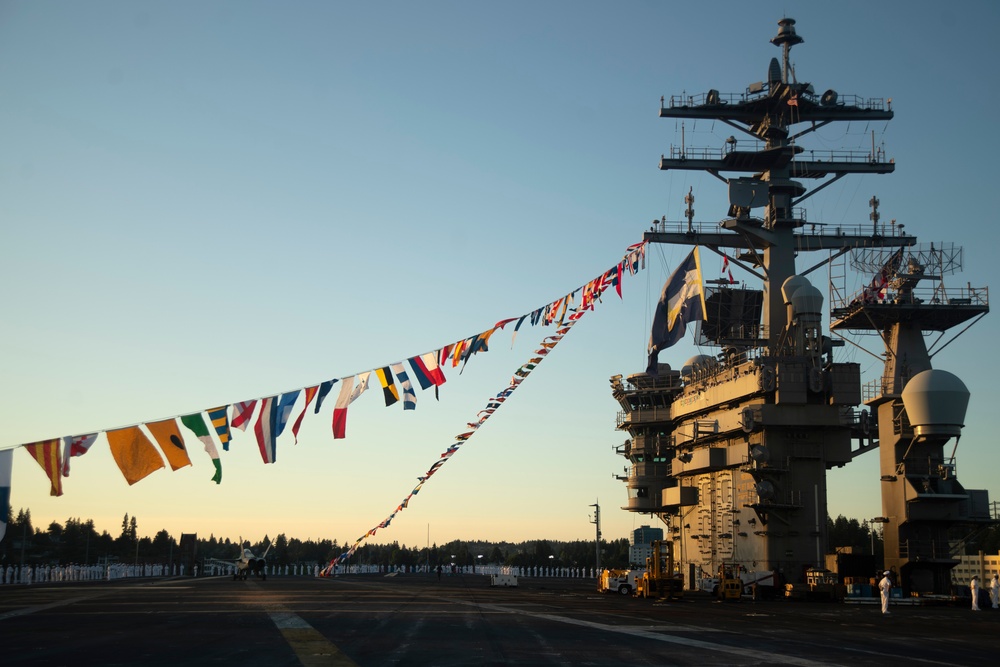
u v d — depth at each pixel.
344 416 32.97
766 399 70.38
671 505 86.44
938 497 66.44
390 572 185.38
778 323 74.12
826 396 69.44
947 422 64.81
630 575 75.56
